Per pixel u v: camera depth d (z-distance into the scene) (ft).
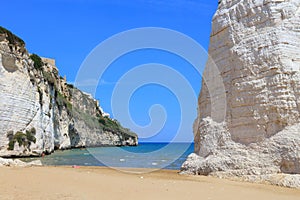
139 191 36.70
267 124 46.96
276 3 49.65
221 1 59.11
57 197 31.81
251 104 48.93
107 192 35.70
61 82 247.91
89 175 50.85
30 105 140.87
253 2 51.78
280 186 40.96
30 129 139.54
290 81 45.91
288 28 48.06
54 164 95.76
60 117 205.46
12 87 130.52
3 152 121.08
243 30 52.49
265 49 48.52
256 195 35.50
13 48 134.10
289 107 45.39
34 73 155.02
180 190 37.73
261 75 48.32
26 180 41.57
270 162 44.80
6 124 125.70
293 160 42.73
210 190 37.99
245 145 48.73
